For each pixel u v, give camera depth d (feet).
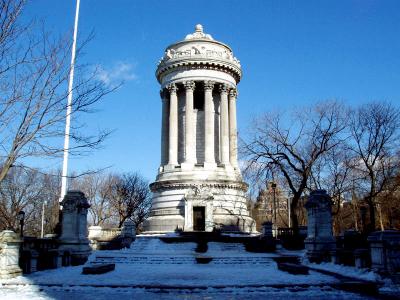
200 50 226.58
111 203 314.35
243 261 125.08
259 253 151.12
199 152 232.12
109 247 179.83
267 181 177.68
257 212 317.83
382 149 186.50
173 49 236.02
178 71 228.43
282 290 72.74
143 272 101.40
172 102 227.40
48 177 291.17
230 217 208.33
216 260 126.93
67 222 126.52
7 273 88.58
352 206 244.42
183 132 230.68
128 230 179.83
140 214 317.22
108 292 72.64
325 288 73.77
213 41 233.76
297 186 204.85
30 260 100.27
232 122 233.35
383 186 198.90
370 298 65.62
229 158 229.04
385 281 79.77
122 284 78.59
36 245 110.73
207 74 225.97
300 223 280.92
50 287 77.30
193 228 202.90
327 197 127.85
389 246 82.89
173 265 122.52
